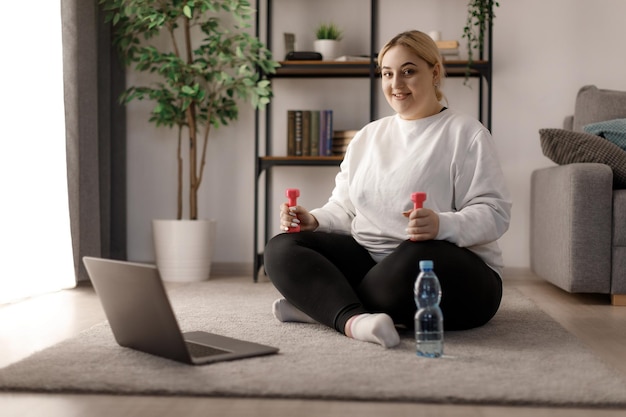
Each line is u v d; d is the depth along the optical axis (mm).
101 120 3838
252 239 4160
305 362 1774
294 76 4086
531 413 1441
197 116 3898
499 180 2217
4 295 2961
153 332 1796
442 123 2285
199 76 3838
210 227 3822
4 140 3000
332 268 2131
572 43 3975
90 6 3631
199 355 1826
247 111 4133
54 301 3027
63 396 1548
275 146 4133
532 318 2484
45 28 3236
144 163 4176
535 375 1674
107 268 1812
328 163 3756
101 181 3838
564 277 3098
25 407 1471
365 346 1957
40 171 3209
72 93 3414
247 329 2234
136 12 3590
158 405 1482
